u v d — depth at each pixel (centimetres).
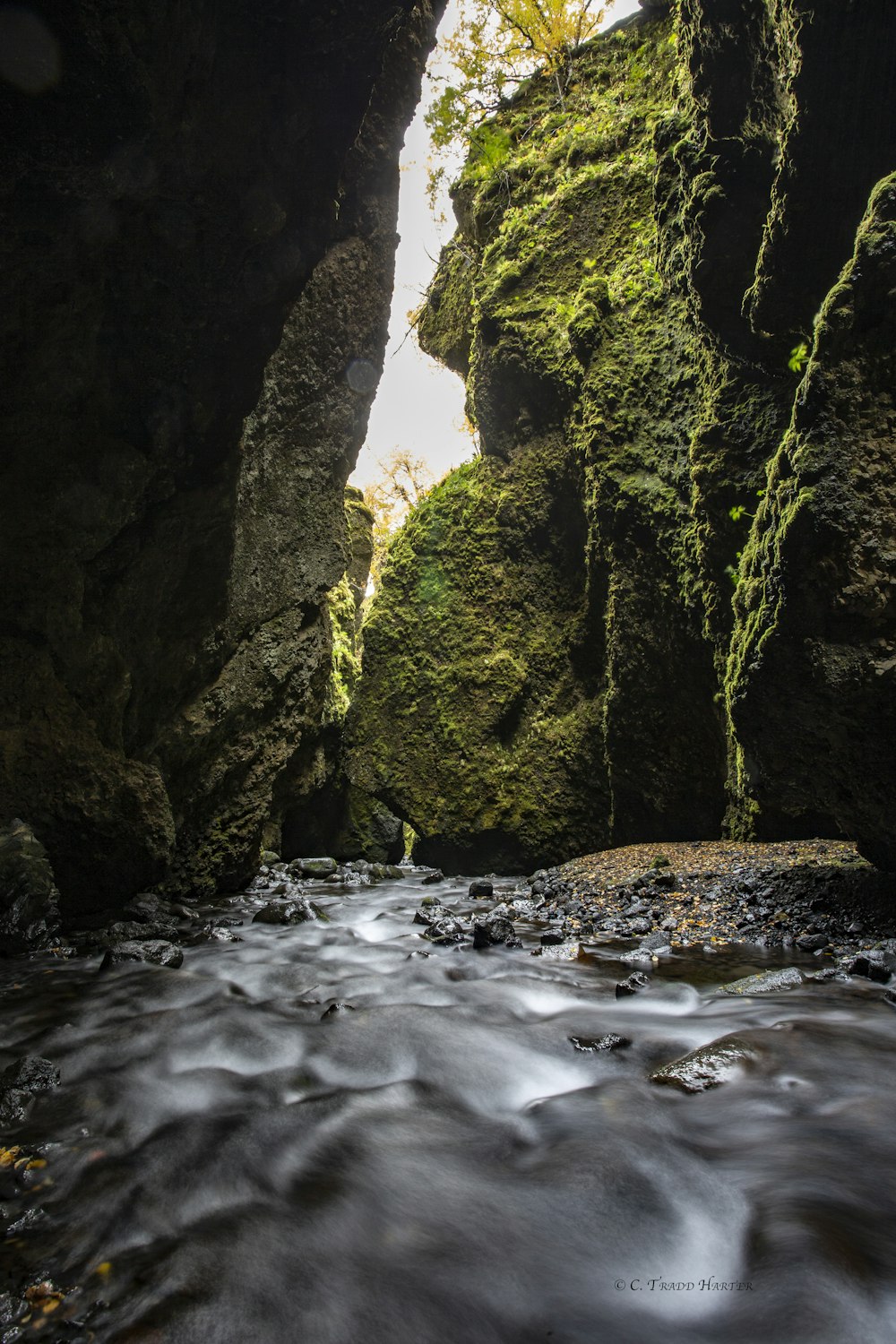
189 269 616
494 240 1326
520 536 1239
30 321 559
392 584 1325
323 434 1041
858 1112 310
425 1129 310
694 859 856
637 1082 347
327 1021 429
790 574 523
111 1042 405
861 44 536
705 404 878
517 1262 229
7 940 610
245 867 980
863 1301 204
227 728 923
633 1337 201
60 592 680
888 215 506
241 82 536
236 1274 221
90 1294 214
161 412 682
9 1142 300
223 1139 299
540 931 705
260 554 951
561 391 1167
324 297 1000
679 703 1003
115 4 418
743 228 708
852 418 515
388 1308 210
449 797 1207
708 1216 248
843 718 539
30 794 667
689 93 771
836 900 653
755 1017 430
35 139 446
